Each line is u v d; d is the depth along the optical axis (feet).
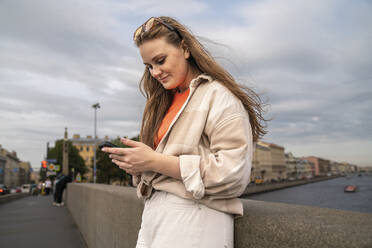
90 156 277.85
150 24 3.29
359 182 395.14
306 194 184.96
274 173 361.30
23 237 16.06
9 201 47.29
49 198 59.16
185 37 3.34
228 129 2.82
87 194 14.05
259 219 3.11
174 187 2.96
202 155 2.97
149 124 4.00
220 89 3.06
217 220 2.93
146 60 3.42
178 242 2.82
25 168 523.29
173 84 3.45
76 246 13.69
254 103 3.51
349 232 2.45
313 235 2.58
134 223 6.32
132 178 3.61
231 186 2.71
